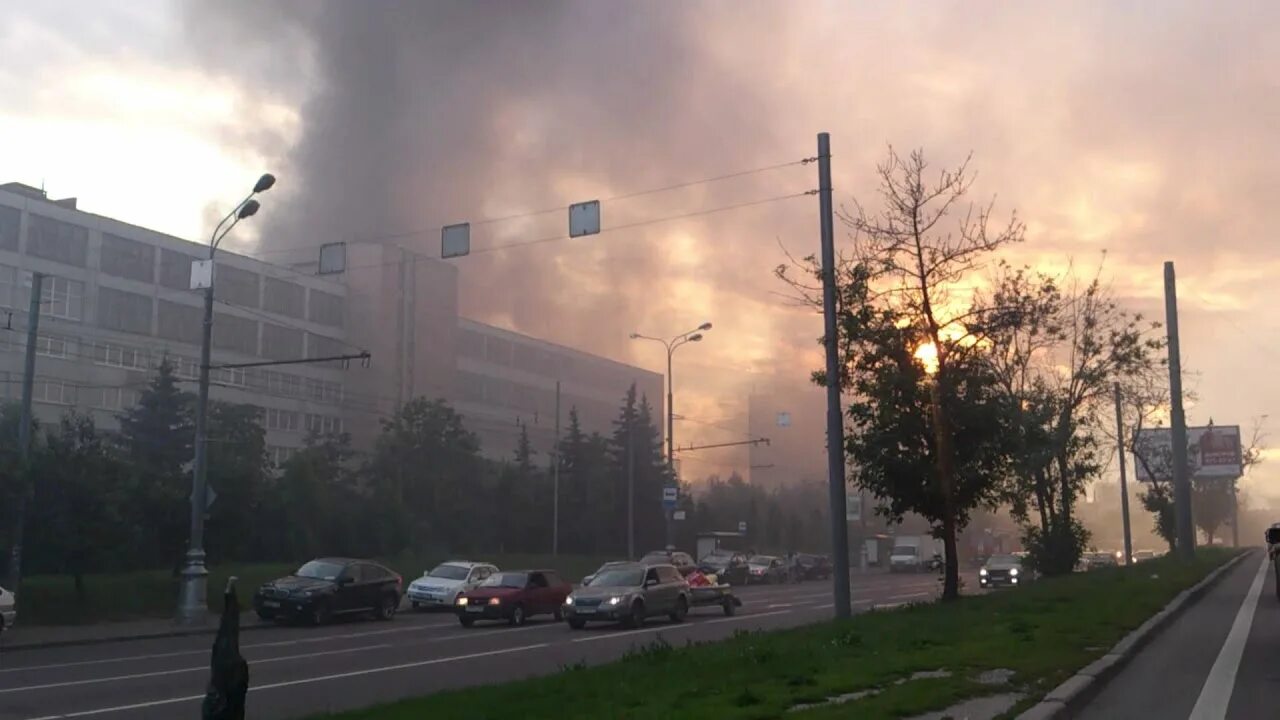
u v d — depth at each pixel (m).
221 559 44.19
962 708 10.38
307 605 31.47
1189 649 16.33
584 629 29.70
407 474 62.50
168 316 71.50
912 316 23.33
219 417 53.78
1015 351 31.56
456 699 12.82
